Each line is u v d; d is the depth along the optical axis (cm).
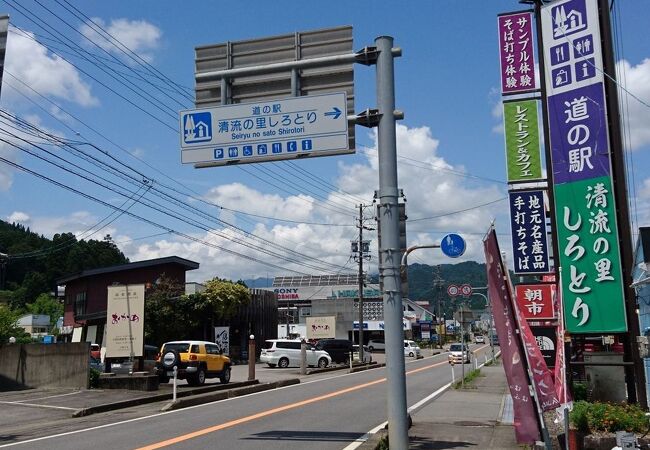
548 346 1702
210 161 1045
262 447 1079
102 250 8338
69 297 5131
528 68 1455
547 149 1278
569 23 1255
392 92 989
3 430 1387
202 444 1110
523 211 1477
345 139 1002
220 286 4412
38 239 8969
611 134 1206
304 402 1831
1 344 2516
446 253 1252
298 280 8806
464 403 1825
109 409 1719
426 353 7062
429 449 1062
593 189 1205
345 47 1026
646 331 1192
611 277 1180
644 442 905
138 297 2245
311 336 4744
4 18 1047
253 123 1038
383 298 953
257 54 1062
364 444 1054
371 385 2480
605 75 1211
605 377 1222
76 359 2211
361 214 4372
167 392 2084
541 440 766
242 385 2447
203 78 1071
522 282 1688
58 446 1116
